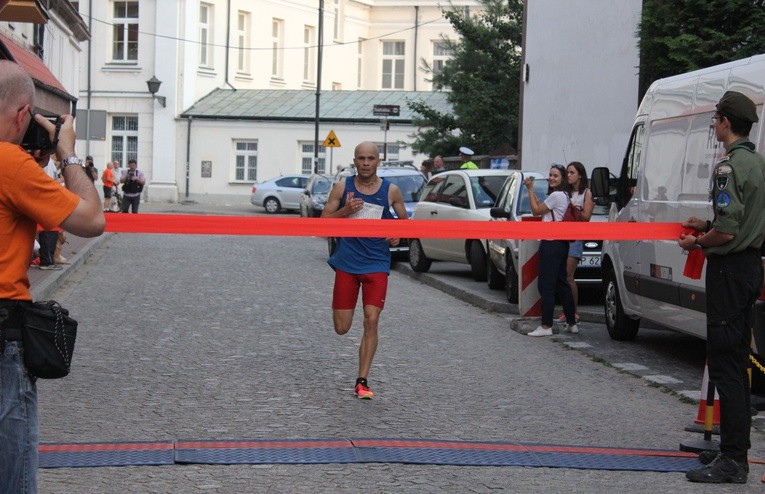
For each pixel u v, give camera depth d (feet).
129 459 23.16
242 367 35.32
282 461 23.22
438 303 57.41
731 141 23.04
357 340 41.81
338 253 30.99
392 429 26.81
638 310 40.37
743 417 22.47
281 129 182.29
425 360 37.86
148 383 32.30
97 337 41.37
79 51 142.20
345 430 26.55
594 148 78.79
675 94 37.40
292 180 166.30
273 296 56.95
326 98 189.26
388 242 30.94
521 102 96.32
